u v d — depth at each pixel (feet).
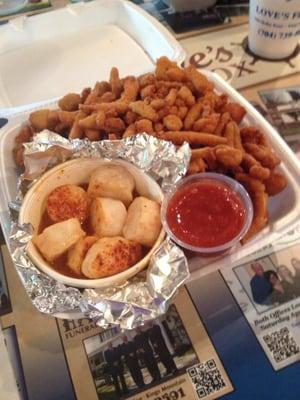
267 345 0.77
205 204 0.82
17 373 0.77
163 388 0.74
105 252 0.73
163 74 0.98
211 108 0.93
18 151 0.97
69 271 0.76
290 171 0.89
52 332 0.81
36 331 0.82
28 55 1.35
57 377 0.76
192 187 0.83
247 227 0.77
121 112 0.93
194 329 0.80
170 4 1.46
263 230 0.81
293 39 1.22
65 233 0.76
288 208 0.86
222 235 0.78
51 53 1.35
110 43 1.38
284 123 1.10
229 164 0.84
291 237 0.89
